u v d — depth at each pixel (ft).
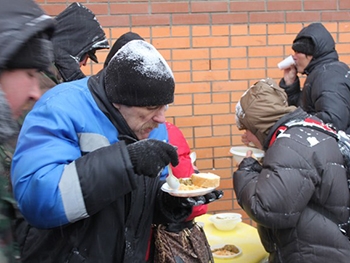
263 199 6.30
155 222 5.70
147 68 4.52
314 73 10.48
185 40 11.68
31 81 3.93
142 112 4.66
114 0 11.21
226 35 11.88
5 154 3.43
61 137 4.42
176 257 6.24
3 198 2.93
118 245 4.95
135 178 4.34
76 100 4.64
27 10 3.60
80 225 4.61
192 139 11.99
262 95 7.28
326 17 12.41
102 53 11.42
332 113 9.71
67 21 7.85
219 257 7.83
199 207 6.35
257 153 8.13
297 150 6.44
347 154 6.74
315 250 6.54
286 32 12.20
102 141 4.60
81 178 4.17
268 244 7.18
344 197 6.61
